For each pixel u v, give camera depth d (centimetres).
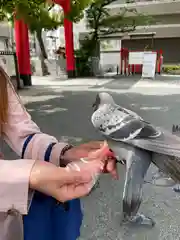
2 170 59
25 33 1048
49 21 1386
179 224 195
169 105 639
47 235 69
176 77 1422
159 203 221
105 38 1820
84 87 1031
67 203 72
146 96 786
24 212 57
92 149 88
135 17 1653
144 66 1348
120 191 240
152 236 180
